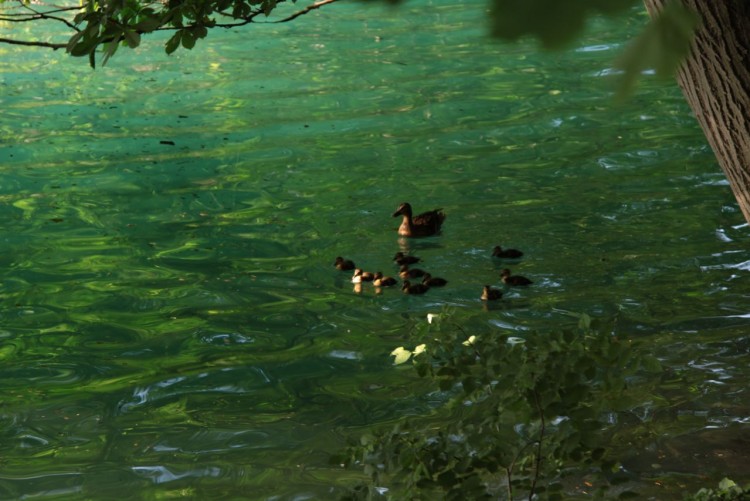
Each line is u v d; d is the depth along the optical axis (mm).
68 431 8836
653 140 17375
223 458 8273
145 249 13555
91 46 4898
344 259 12914
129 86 23047
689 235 13094
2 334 11000
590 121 18703
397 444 5258
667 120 18516
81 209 15188
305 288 12055
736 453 7816
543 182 15570
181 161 17484
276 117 20078
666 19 780
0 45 27656
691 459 7758
